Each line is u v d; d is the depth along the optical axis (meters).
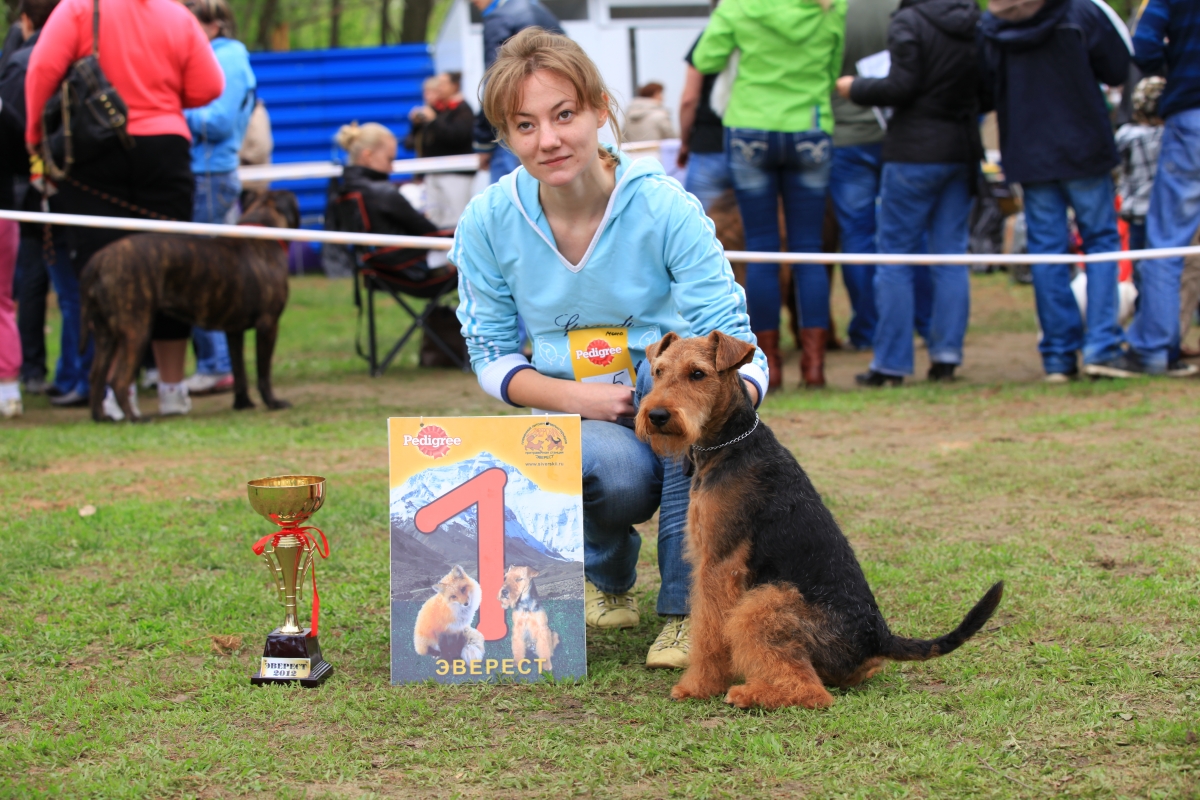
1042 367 7.89
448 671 2.87
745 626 2.59
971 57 6.61
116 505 4.59
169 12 6.53
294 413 6.94
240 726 2.57
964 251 7.15
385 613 3.41
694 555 2.74
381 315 12.80
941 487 4.71
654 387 2.73
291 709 2.65
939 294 7.25
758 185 6.81
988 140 12.99
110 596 3.49
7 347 7.00
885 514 4.36
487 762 2.32
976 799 2.11
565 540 2.88
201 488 4.94
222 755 2.37
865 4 7.97
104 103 6.23
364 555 3.94
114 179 6.53
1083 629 3.02
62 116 6.24
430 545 2.88
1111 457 4.95
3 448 5.71
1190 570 3.46
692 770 2.29
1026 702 2.54
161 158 6.59
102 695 2.72
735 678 2.84
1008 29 6.42
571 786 2.22
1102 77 6.60
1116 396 6.38
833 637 2.56
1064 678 2.70
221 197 7.88
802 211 6.97
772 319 7.10
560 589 2.88
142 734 2.52
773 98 6.58
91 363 7.51
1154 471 4.68
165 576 3.74
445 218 10.96
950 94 6.69
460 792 2.21
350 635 3.22
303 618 3.35
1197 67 6.40
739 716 2.55
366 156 8.26
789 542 2.63
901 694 2.66
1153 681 2.64
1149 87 7.74
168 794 2.21
